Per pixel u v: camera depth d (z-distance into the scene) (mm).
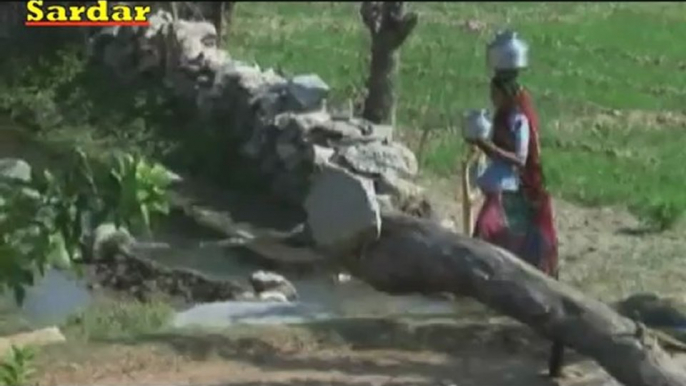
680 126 19984
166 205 9922
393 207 16969
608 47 27969
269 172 19375
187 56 22594
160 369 12680
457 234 11984
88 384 12164
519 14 34625
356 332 13781
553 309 11492
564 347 12609
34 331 14062
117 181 9695
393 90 22359
